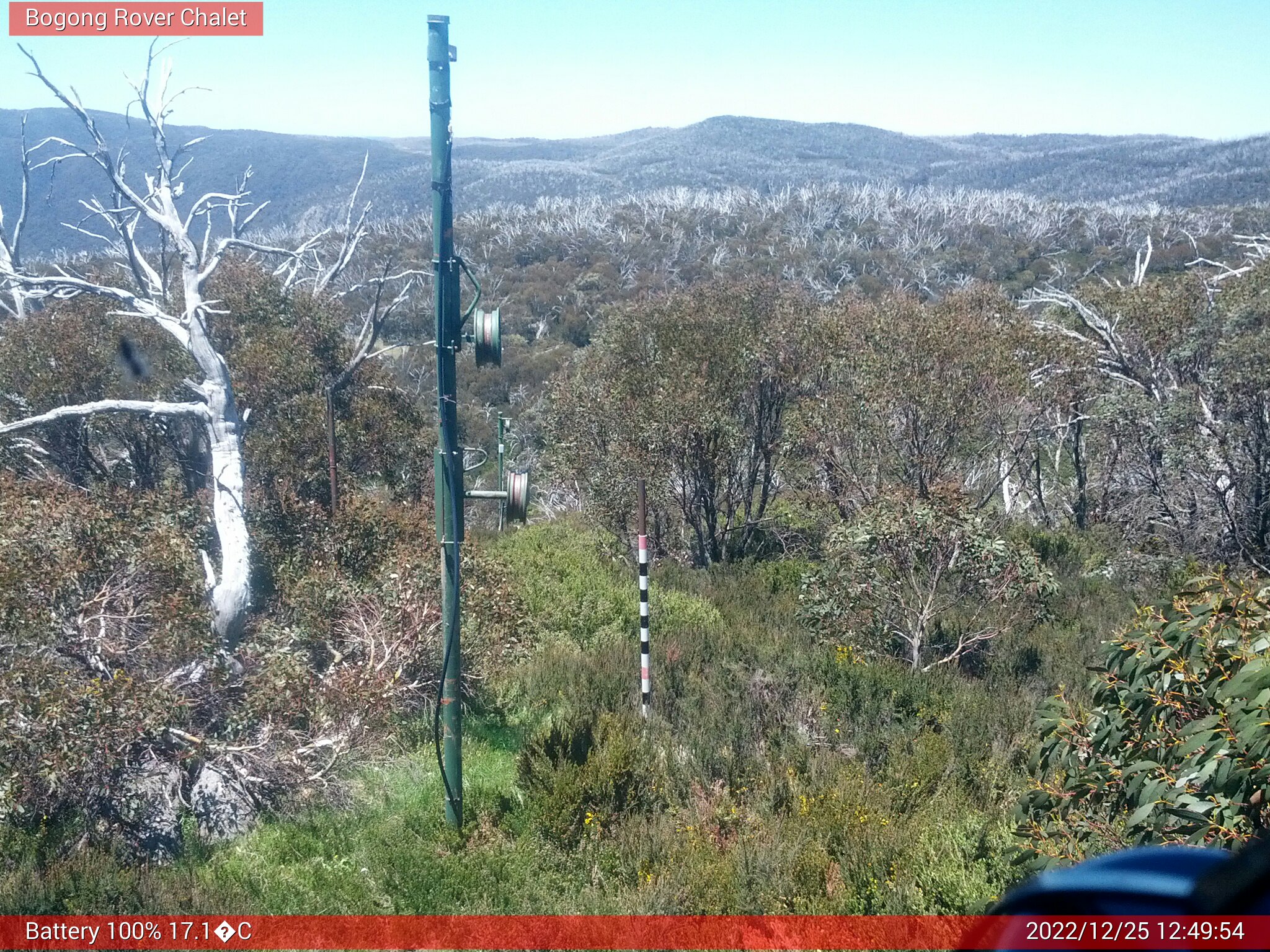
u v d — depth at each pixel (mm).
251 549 8234
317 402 15172
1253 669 3787
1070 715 5055
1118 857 2441
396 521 10117
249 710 6680
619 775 6395
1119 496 14984
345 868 5637
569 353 41594
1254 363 12289
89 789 6047
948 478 12891
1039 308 23281
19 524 7145
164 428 14664
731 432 14055
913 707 8422
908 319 13742
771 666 9188
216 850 5973
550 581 12578
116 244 14539
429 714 7781
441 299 5734
